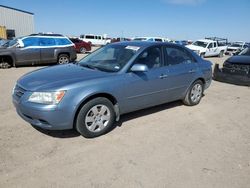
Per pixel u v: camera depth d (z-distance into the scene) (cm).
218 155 385
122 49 505
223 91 823
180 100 664
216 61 2048
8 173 322
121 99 447
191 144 418
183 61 576
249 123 527
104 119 433
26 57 1304
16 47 1277
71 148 390
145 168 343
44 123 390
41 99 378
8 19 3466
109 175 325
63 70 465
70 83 393
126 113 498
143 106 499
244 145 422
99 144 405
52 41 1390
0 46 1314
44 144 399
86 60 532
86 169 336
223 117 558
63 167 339
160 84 511
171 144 414
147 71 483
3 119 497
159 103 537
